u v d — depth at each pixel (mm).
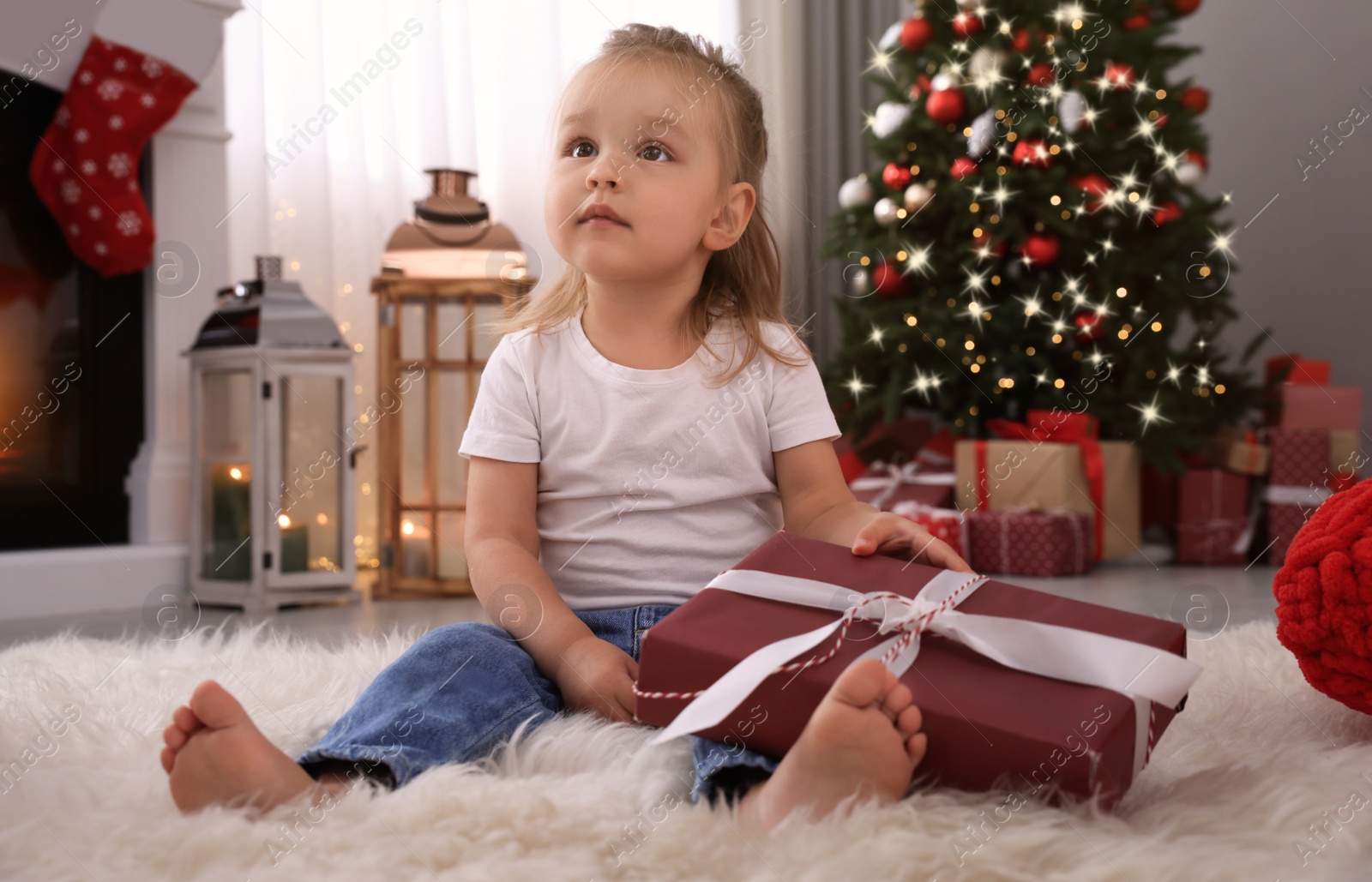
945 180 2748
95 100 1961
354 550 2131
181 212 2217
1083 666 729
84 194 1974
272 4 2445
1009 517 2473
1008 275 2828
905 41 2801
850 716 658
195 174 2232
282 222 2484
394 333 2240
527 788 710
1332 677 881
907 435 3059
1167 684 723
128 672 1141
